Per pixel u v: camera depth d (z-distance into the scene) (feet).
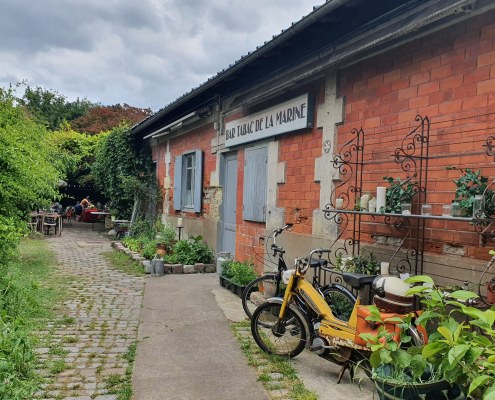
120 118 78.64
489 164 11.16
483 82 11.37
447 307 10.61
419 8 13.30
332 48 17.20
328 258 15.64
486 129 11.25
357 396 10.55
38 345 13.26
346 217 15.99
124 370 11.76
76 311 17.16
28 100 86.33
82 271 25.80
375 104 14.84
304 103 18.10
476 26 11.56
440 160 12.46
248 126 23.16
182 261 27.04
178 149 36.55
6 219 18.48
